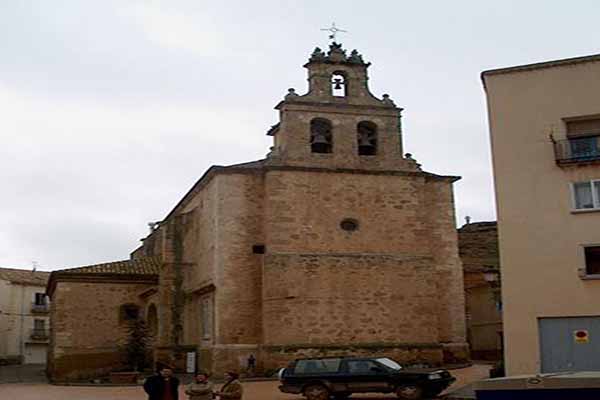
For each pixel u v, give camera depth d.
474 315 49.09
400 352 35.91
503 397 12.52
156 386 16.58
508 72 25.86
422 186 38.31
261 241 36.62
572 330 23.80
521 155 25.17
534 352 23.89
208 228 38.28
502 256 24.77
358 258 36.50
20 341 68.44
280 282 35.38
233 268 36.03
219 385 32.12
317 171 37.00
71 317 43.50
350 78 38.84
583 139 24.80
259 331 35.75
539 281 24.25
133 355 42.62
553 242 24.36
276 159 36.88
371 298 36.25
